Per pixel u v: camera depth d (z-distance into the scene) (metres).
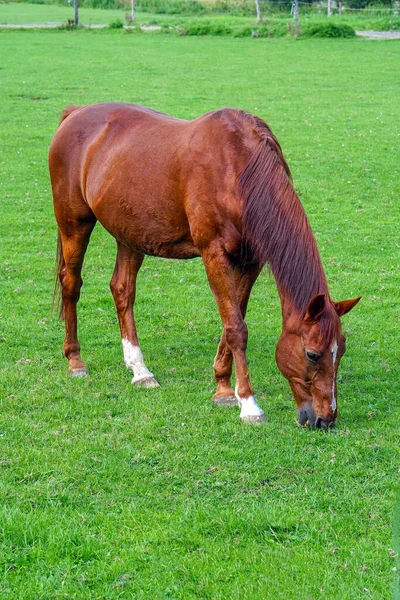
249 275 5.81
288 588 3.78
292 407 5.88
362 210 12.05
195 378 6.52
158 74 26.58
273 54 31.83
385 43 34.62
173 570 3.93
